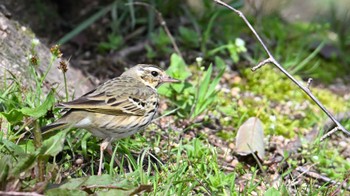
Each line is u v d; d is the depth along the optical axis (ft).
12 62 40.14
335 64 56.85
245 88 49.26
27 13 49.85
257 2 62.64
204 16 55.21
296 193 35.81
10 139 33.24
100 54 51.78
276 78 50.83
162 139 39.75
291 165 39.73
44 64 42.45
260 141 40.11
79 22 54.24
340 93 52.90
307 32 58.85
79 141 36.04
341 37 58.95
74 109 33.32
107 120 33.78
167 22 54.95
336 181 38.09
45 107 32.73
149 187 30.12
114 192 29.94
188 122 42.14
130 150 37.55
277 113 46.70
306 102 49.06
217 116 43.96
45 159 30.22
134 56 51.78
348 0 69.41
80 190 29.40
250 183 35.35
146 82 37.42
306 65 55.31
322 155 41.47
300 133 44.42
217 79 43.96
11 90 36.91
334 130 35.35
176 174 34.17
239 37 55.47
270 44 55.31
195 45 52.34
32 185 29.84
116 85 35.63
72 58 50.44
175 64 43.98
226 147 40.96
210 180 34.76
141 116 35.19
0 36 41.27
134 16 53.21
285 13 67.72
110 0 55.62
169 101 43.45
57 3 54.75
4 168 28.76
